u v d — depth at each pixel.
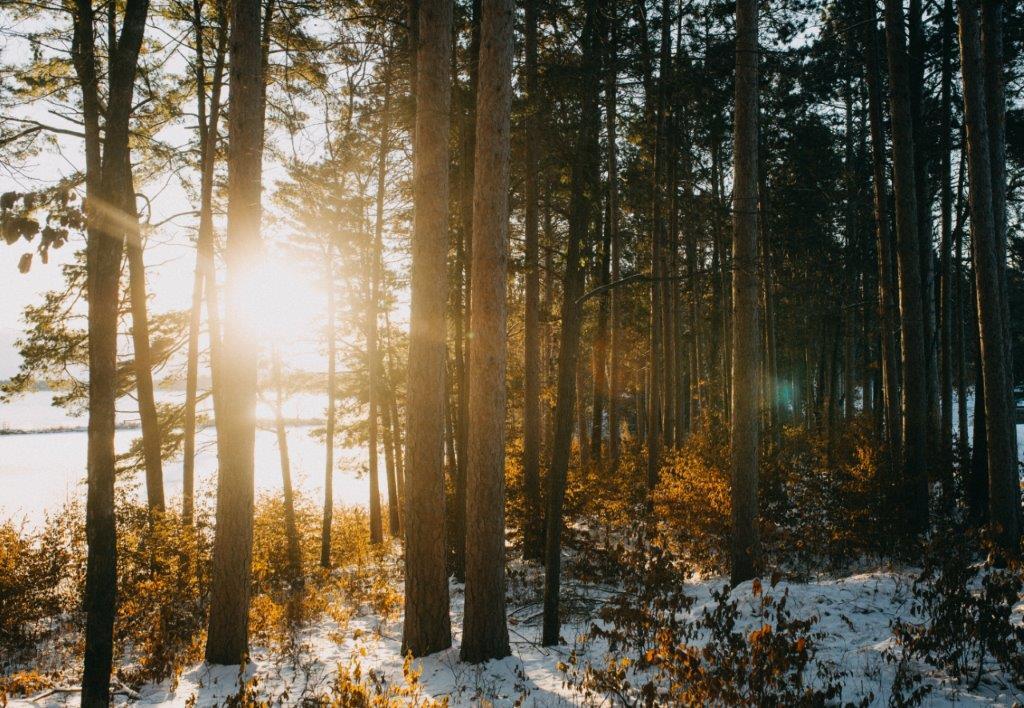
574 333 7.78
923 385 10.41
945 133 15.95
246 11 7.99
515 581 11.19
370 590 12.29
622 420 38.31
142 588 9.56
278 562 15.14
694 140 18.19
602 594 10.39
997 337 8.66
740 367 9.69
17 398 15.16
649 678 6.09
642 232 20.89
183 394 17.00
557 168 11.51
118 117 5.28
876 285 25.14
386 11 9.28
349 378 21.77
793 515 11.41
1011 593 5.80
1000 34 10.12
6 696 6.60
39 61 11.21
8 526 10.87
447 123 7.73
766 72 14.90
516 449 14.57
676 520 12.02
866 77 15.96
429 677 6.91
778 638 5.05
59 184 9.82
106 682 5.09
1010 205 20.83
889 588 7.79
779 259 21.28
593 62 9.53
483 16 7.63
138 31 5.38
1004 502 8.41
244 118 7.97
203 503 13.61
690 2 15.07
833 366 22.22
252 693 5.44
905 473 10.25
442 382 7.85
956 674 5.27
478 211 7.62
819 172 20.86
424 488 7.76
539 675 6.72
